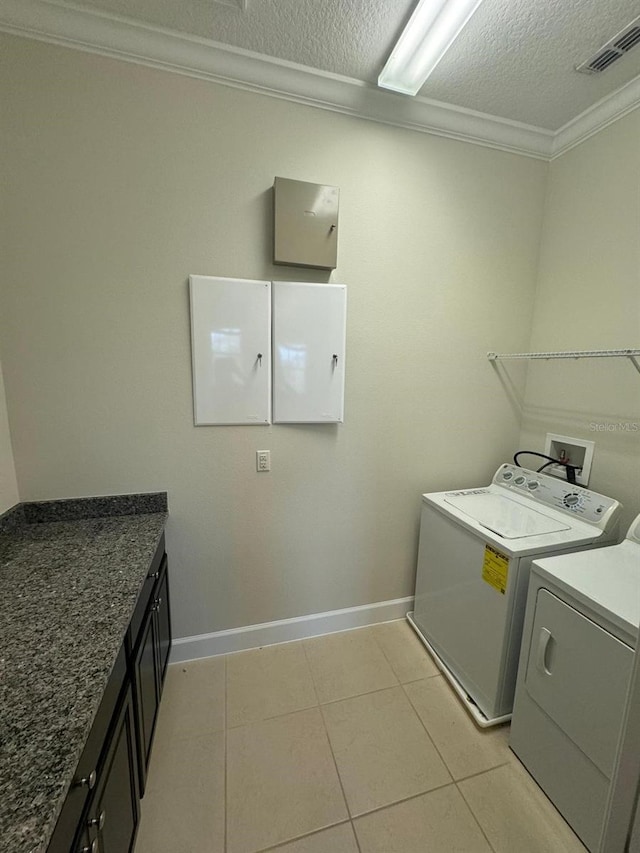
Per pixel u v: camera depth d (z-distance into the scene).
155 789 1.25
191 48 1.35
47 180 1.33
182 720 1.50
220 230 1.52
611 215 1.67
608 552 1.35
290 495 1.82
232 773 1.31
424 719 1.52
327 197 1.54
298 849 1.10
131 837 0.98
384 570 2.07
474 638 1.57
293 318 1.66
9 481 1.41
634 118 1.56
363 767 1.33
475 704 1.57
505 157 1.88
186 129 1.43
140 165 1.41
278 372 1.68
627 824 0.98
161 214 1.46
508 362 2.09
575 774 1.13
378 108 1.62
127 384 1.52
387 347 1.85
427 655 1.87
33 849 0.45
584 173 1.78
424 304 1.87
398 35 1.31
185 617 1.77
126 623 0.91
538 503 1.81
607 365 1.71
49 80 1.28
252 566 1.83
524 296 2.06
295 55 1.41
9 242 1.33
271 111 1.51
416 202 1.77
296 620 1.95
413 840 1.12
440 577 1.81
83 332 1.44
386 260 1.77
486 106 1.69
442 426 2.02
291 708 1.56
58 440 1.48
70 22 1.25
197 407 1.61
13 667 0.76
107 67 1.32
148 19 1.26
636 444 1.60
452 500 1.86
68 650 0.81
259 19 1.25
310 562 1.92
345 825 1.16
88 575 1.12
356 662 1.81
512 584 1.37
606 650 1.02
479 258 1.93
